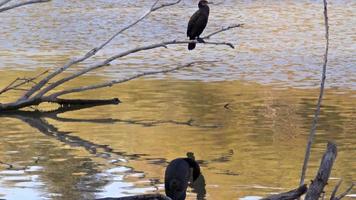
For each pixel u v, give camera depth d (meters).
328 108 17.05
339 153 13.12
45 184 11.48
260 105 17.47
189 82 20.50
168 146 14.04
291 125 15.41
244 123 15.72
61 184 11.45
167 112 17.02
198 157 13.09
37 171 12.27
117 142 14.47
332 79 20.64
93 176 11.97
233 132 14.93
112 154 13.53
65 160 13.05
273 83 20.19
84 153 13.60
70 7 39.38
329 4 39.69
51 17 35.47
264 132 14.85
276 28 31.69
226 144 13.98
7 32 30.69
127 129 15.59
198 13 17.38
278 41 28.11
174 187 7.22
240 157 13.04
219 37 29.33
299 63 23.28
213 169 12.28
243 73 21.73
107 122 16.36
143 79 21.08
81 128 15.84
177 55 25.14
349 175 11.73
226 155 13.20
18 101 17.80
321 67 22.48
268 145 13.83
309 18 34.72
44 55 25.20
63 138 14.88
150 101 18.30
